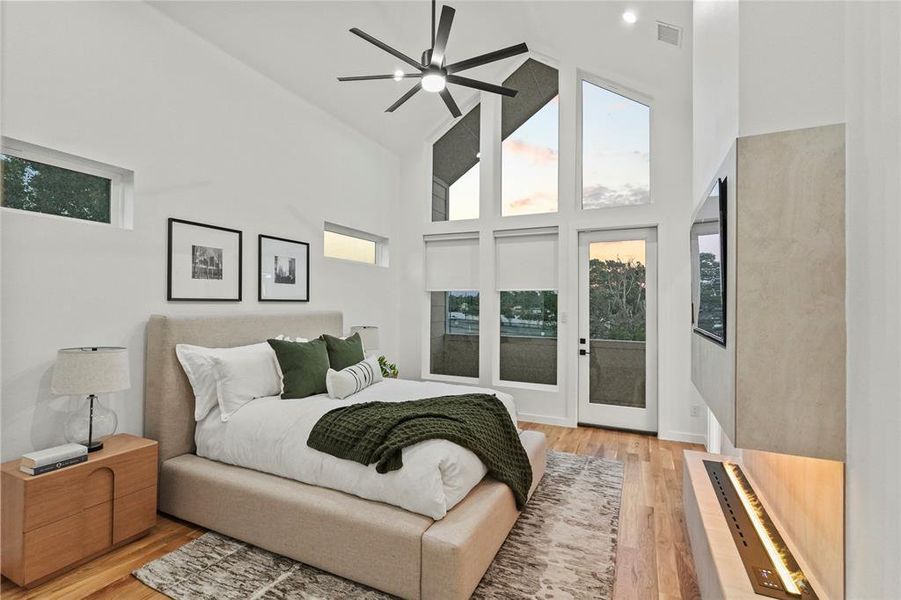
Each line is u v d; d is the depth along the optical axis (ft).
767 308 4.27
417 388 10.71
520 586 6.48
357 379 10.12
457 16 12.99
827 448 4.05
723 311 5.03
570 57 14.97
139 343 8.95
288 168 12.77
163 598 6.14
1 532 6.31
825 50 4.10
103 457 7.05
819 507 4.45
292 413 8.32
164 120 9.49
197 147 10.20
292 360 9.62
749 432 4.32
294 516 6.97
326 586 6.44
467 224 17.02
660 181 14.02
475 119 17.43
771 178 4.28
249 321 10.70
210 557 7.12
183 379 9.00
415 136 17.62
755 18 4.48
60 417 7.70
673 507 9.06
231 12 10.06
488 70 16.06
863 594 3.56
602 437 14.08
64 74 7.82
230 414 8.63
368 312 16.38
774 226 4.26
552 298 16.03
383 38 12.53
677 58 12.25
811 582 4.54
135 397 8.83
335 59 12.51
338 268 14.83
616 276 15.03
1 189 7.29
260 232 11.85
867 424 3.51
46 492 6.35
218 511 7.73
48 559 6.35
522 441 9.96
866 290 3.55
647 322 14.60
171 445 8.73
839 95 4.03
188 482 8.09
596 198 15.43
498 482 7.72
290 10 10.62
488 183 16.62
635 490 9.93
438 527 6.16
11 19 7.15
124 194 9.00
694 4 9.29
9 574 6.24
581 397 15.49
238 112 11.24
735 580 4.62
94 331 8.23
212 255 10.50
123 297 8.70
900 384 2.99
